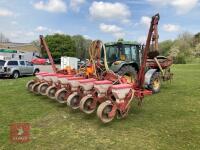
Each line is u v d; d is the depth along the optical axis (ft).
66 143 21.29
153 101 35.17
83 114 29.25
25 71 77.77
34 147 20.53
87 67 34.27
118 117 26.86
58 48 238.48
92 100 27.89
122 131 23.82
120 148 20.18
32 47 253.65
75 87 30.71
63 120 27.25
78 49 182.39
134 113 29.27
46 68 120.67
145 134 22.98
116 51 43.75
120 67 41.37
